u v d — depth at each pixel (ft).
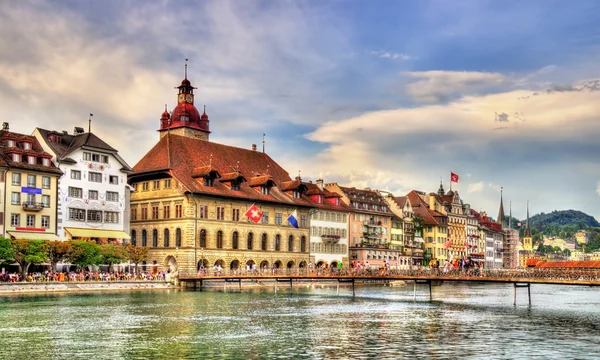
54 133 396.78
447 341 184.85
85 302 281.54
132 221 465.06
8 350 164.76
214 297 327.47
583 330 211.20
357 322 225.56
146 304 278.05
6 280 338.75
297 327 210.59
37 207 367.25
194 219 433.89
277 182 522.47
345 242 561.84
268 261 483.92
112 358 155.94
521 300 353.10
